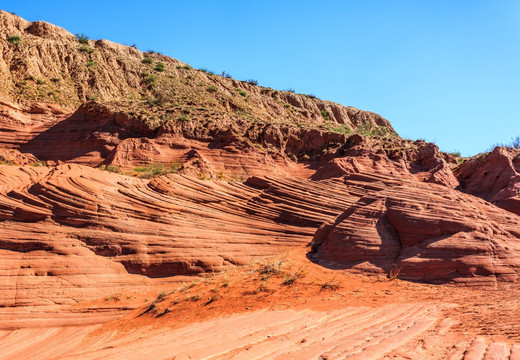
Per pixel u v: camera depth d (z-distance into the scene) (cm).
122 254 1533
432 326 937
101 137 2867
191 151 2730
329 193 2147
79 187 1631
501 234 1716
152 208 1703
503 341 709
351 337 837
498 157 2583
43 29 4391
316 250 1753
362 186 2231
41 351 1069
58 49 4206
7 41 3928
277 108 4866
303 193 2098
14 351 1083
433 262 1516
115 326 1269
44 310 1299
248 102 4622
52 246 1443
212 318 1213
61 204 1541
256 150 2858
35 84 3672
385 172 2691
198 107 3403
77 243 1488
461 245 1550
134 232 1591
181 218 1733
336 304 1262
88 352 930
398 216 1691
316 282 1468
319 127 4266
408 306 1204
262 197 2034
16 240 1419
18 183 1645
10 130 3061
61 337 1199
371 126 5219
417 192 1848
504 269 1513
